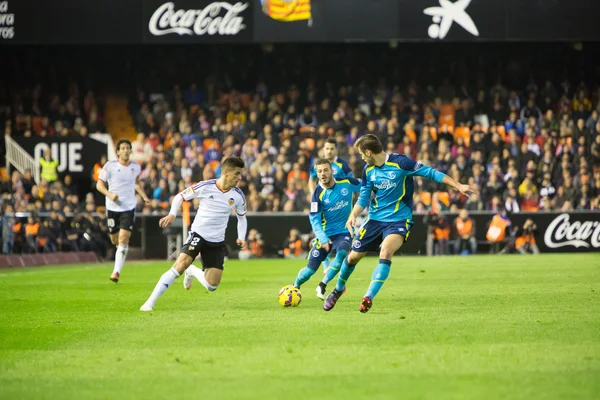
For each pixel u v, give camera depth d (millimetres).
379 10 54969
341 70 63688
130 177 28750
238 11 55000
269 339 14133
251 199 49875
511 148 55062
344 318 17047
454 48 63625
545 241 48969
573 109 60188
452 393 9820
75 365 12016
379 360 11953
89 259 46500
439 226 48562
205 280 19703
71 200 49469
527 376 10711
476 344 13258
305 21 54969
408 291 23531
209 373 11219
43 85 62375
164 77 63500
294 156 54188
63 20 54500
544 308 18516
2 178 54375
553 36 54812
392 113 57781
